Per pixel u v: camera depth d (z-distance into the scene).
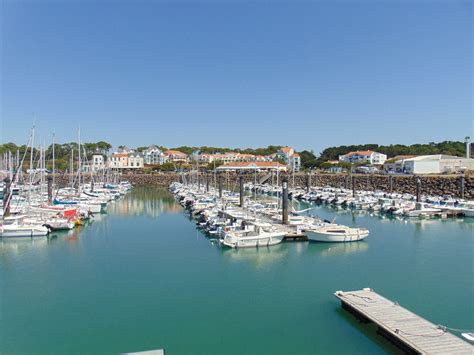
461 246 50.97
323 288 35.31
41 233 55.91
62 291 34.97
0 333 27.11
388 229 63.09
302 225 58.50
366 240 54.28
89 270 40.94
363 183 135.75
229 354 24.38
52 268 41.59
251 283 36.84
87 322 28.84
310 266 42.09
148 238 56.69
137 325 28.34
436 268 41.09
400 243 52.66
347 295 30.02
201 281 37.50
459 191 103.12
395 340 24.20
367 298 29.33
